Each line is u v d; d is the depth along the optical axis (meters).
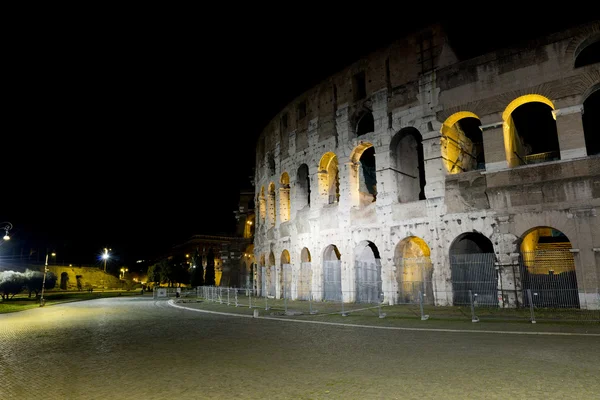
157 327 24.47
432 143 33.84
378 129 37.66
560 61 28.86
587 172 27.05
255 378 11.77
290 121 48.69
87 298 67.38
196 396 10.21
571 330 18.75
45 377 12.59
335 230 40.53
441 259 32.16
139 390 10.87
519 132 43.22
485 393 9.81
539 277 29.02
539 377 11.04
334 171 46.41
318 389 10.52
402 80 36.66
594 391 9.78
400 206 35.25
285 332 20.80
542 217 28.27
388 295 35.00
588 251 26.45
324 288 41.31
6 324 28.39
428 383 10.75
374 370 12.26
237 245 76.62
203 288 58.81
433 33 35.56
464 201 31.73
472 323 22.06
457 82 33.12
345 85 41.66
